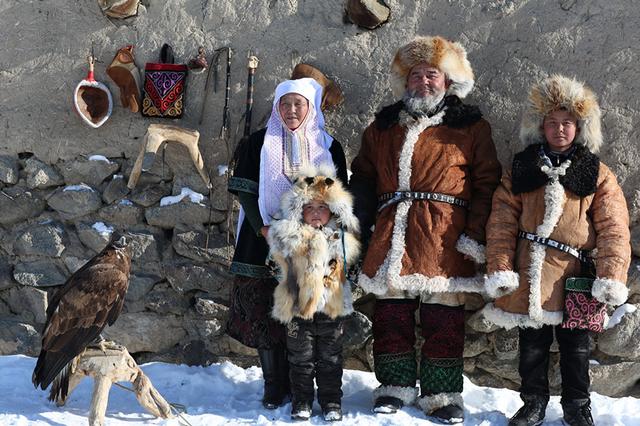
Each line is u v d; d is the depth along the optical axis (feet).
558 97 13.41
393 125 14.57
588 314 13.26
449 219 13.91
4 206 16.42
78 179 16.37
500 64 15.55
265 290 14.55
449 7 15.69
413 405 14.42
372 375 15.76
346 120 15.99
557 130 13.50
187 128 16.15
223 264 16.07
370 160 14.84
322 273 13.25
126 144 16.28
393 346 14.28
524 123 13.93
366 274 14.16
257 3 16.03
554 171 13.44
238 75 16.08
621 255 13.09
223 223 16.11
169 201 16.12
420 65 14.29
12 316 16.61
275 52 16.02
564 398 13.71
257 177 14.53
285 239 13.24
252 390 15.17
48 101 16.37
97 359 13.03
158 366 15.94
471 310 15.70
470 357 15.85
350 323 15.83
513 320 13.51
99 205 16.29
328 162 14.34
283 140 14.38
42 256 16.40
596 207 13.47
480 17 15.57
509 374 15.70
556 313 13.32
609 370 15.17
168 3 16.16
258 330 14.43
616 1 15.20
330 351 13.70
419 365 15.37
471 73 14.66
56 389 13.60
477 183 14.24
